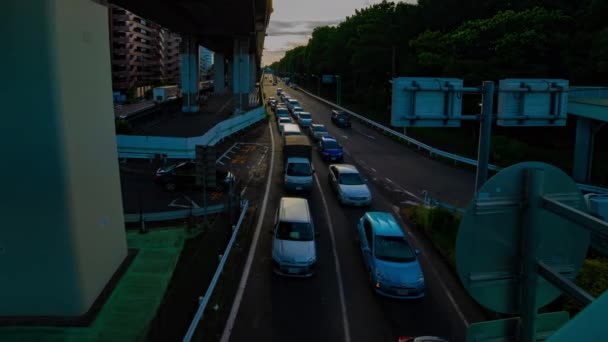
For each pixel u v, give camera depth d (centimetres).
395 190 2505
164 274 1419
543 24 4178
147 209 2023
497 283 304
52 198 1130
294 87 12375
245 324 1139
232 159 3166
